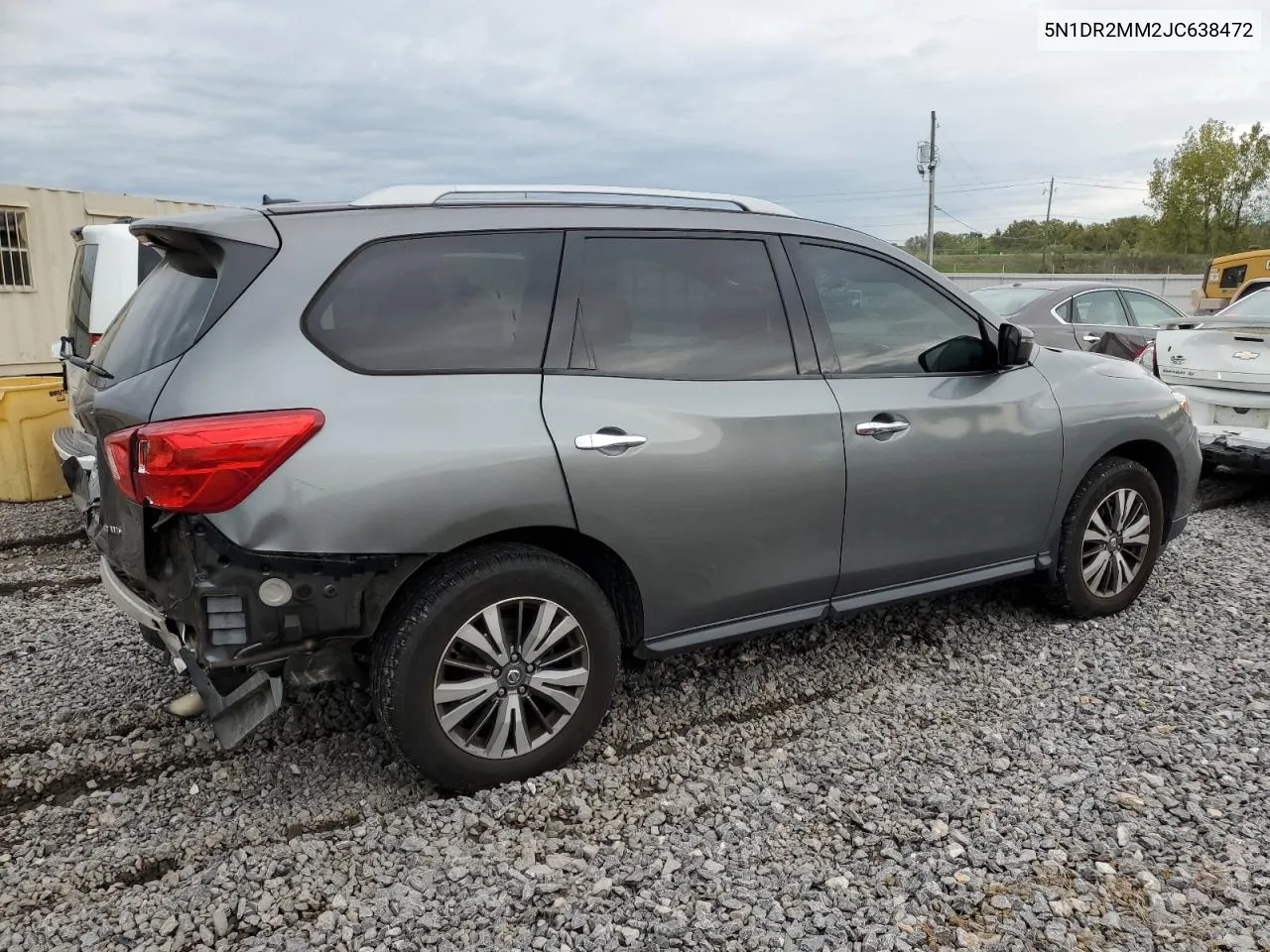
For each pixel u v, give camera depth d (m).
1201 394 6.64
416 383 2.78
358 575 2.67
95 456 3.04
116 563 3.01
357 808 2.98
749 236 3.45
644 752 3.30
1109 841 2.74
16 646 4.30
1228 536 5.96
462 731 2.95
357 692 3.76
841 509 3.48
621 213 3.24
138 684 3.87
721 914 2.45
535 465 2.85
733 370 3.30
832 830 2.83
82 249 6.49
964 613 4.55
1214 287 25.30
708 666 4.00
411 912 2.46
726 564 3.29
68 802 3.02
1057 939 2.35
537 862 2.67
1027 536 4.08
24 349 12.34
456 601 2.81
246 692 2.72
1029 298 9.65
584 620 3.04
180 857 2.74
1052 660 4.02
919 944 2.35
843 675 3.91
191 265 2.91
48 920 2.43
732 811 2.92
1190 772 3.11
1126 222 65.81
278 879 2.59
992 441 3.83
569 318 3.05
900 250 3.81
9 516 6.95
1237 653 4.07
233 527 2.54
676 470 3.10
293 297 2.70
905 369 3.71
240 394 2.57
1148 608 4.61
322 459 2.59
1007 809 2.90
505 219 3.04
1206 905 2.47
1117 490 4.31
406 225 2.91
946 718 3.53
